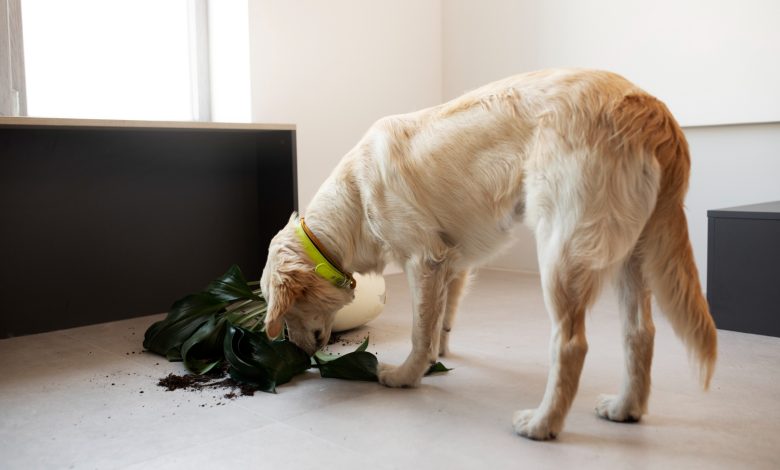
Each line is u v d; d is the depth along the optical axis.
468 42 5.23
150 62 4.18
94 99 3.96
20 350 3.06
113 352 3.00
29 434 2.02
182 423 2.10
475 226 2.13
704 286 4.19
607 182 1.77
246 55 4.19
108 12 3.98
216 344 2.74
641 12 4.26
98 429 2.05
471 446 1.88
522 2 4.87
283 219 4.02
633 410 2.02
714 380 2.43
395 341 3.09
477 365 2.67
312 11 4.50
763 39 3.77
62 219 3.51
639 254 1.92
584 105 1.84
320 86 4.58
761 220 3.04
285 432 2.01
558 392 1.87
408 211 2.19
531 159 1.90
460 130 2.10
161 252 3.88
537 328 3.27
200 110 4.41
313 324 2.48
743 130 3.96
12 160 3.33
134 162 3.74
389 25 5.00
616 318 3.42
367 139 2.35
